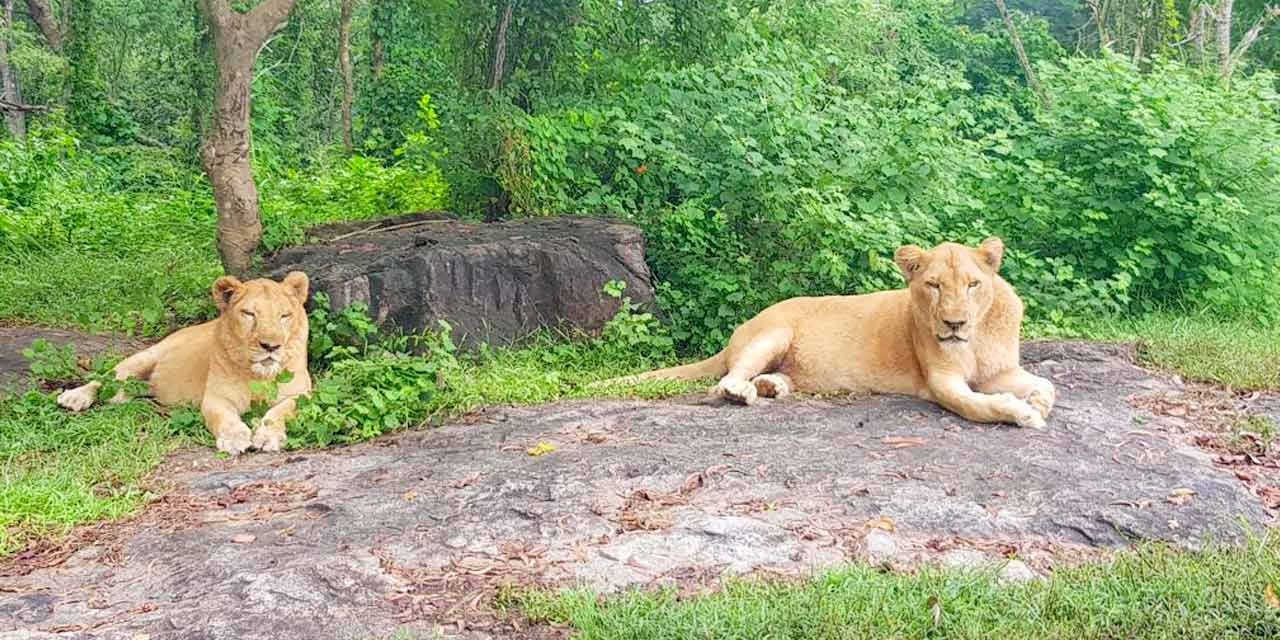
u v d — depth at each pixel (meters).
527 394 8.12
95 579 4.97
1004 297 7.58
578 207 11.48
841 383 8.12
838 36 19.55
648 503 5.69
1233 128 11.97
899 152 11.10
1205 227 11.63
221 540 5.36
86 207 16.12
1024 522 5.40
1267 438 6.73
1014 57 26.73
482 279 9.55
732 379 7.82
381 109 24.27
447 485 6.05
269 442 7.12
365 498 5.92
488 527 5.42
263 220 11.13
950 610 4.36
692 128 11.54
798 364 8.26
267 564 5.00
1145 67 23.02
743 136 11.05
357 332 9.06
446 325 8.77
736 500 5.70
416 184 14.23
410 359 8.32
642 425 7.14
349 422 7.41
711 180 11.09
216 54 10.42
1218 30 20.72
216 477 6.42
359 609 4.61
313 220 14.15
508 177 11.45
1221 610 4.30
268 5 10.46
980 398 7.07
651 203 11.38
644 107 11.66
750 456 6.32
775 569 4.92
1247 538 5.11
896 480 5.90
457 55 12.82
